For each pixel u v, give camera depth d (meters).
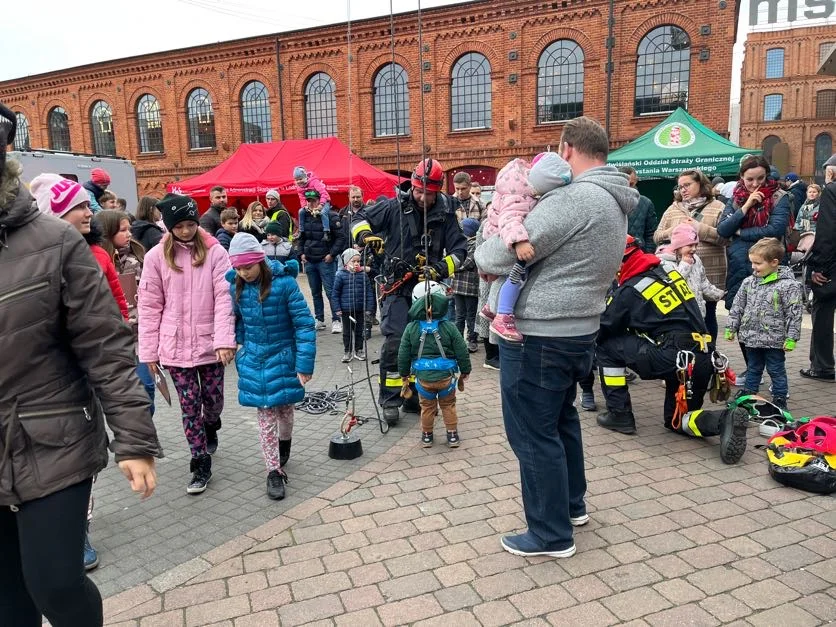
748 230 5.62
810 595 2.75
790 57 46.25
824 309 5.98
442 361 4.51
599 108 21.41
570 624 2.60
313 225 9.48
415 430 5.11
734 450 4.17
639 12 20.52
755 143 48.16
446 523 3.50
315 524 3.53
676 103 20.75
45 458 1.90
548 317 2.87
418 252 5.01
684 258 5.43
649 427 5.01
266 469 4.41
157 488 4.15
